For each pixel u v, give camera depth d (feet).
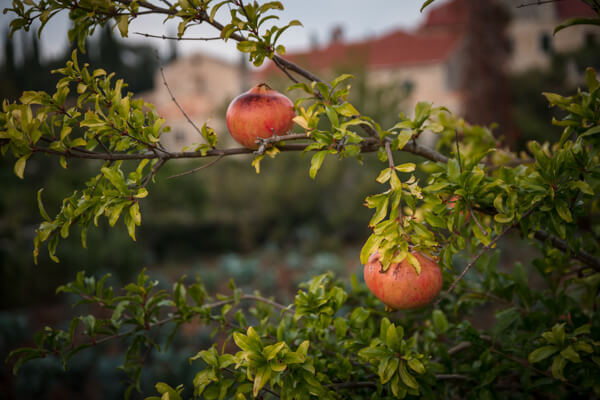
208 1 4.10
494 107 29.22
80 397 15.81
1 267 26.40
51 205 29.17
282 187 42.37
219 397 4.05
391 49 81.15
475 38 29.68
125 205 4.00
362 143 4.25
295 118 4.19
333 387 4.71
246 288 29.09
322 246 40.42
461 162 4.09
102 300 5.30
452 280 5.88
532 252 24.32
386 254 3.59
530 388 5.07
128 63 125.18
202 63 89.20
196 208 42.98
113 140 4.29
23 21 4.21
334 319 4.71
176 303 5.56
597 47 69.21
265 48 4.12
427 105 4.24
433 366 4.77
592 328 4.84
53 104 4.09
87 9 4.10
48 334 4.98
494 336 5.21
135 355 5.48
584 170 4.04
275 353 3.76
